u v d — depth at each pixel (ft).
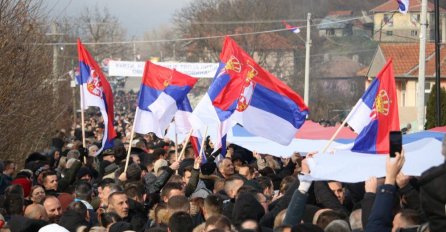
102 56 306.14
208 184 52.54
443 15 242.58
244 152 70.54
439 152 30.86
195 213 38.73
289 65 281.13
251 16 285.84
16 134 76.13
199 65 157.99
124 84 412.57
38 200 43.21
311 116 247.91
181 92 58.54
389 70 43.29
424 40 97.71
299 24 282.15
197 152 63.10
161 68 58.54
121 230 35.24
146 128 58.23
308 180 28.71
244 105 48.55
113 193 40.42
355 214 31.71
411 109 186.09
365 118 42.98
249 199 34.24
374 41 278.67
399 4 98.43
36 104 85.66
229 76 48.55
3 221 33.94
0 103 71.36
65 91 129.39
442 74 174.91
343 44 281.13
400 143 25.18
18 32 75.56
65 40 200.23
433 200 22.20
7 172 58.49
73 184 52.42
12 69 72.43
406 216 27.63
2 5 73.82
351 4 286.66
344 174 28.71
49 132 97.96
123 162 60.59
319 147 58.29
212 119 49.11
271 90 48.11
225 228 30.19
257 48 284.00
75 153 62.54
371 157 30.04
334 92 270.87
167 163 58.29
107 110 63.62
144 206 43.50
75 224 37.81
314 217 31.83
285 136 48.47
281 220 31.60
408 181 32.04
